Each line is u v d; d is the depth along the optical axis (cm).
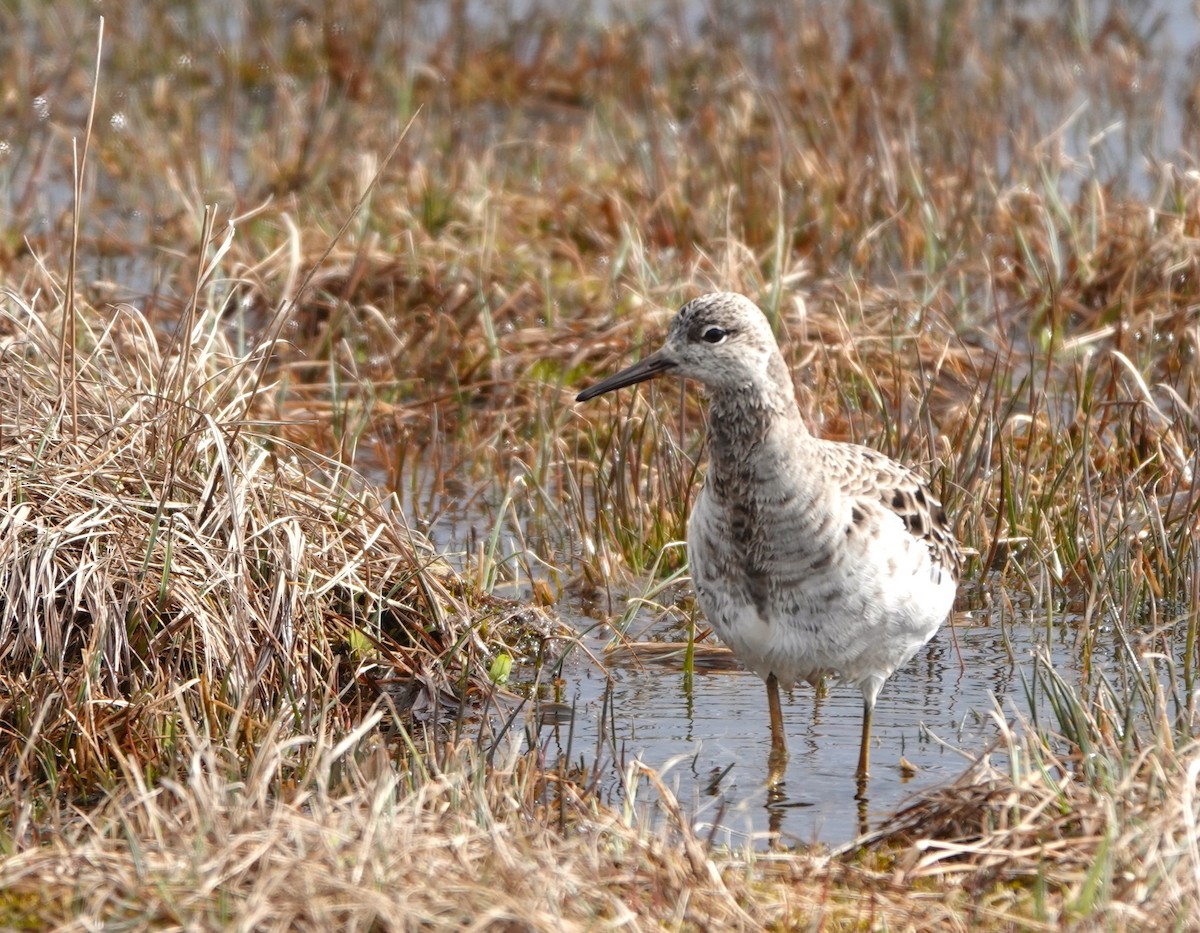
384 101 2262
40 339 1125
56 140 2139
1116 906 698
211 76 2405
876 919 740
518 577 1231
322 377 1566
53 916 720
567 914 708
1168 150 2077
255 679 949
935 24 2530
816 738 1003
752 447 925
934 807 838
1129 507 1238
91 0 2583
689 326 945
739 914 721
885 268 1750
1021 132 1983
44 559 953
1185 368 1466
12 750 905
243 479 1043
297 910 687
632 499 1308
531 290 1648
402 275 1648
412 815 759
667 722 1025
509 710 1037
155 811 762
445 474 1431
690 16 2617
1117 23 2498
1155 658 1059
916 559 930
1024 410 1448
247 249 1716
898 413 1351
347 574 1047
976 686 1062
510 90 2345
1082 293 1642
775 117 1995
